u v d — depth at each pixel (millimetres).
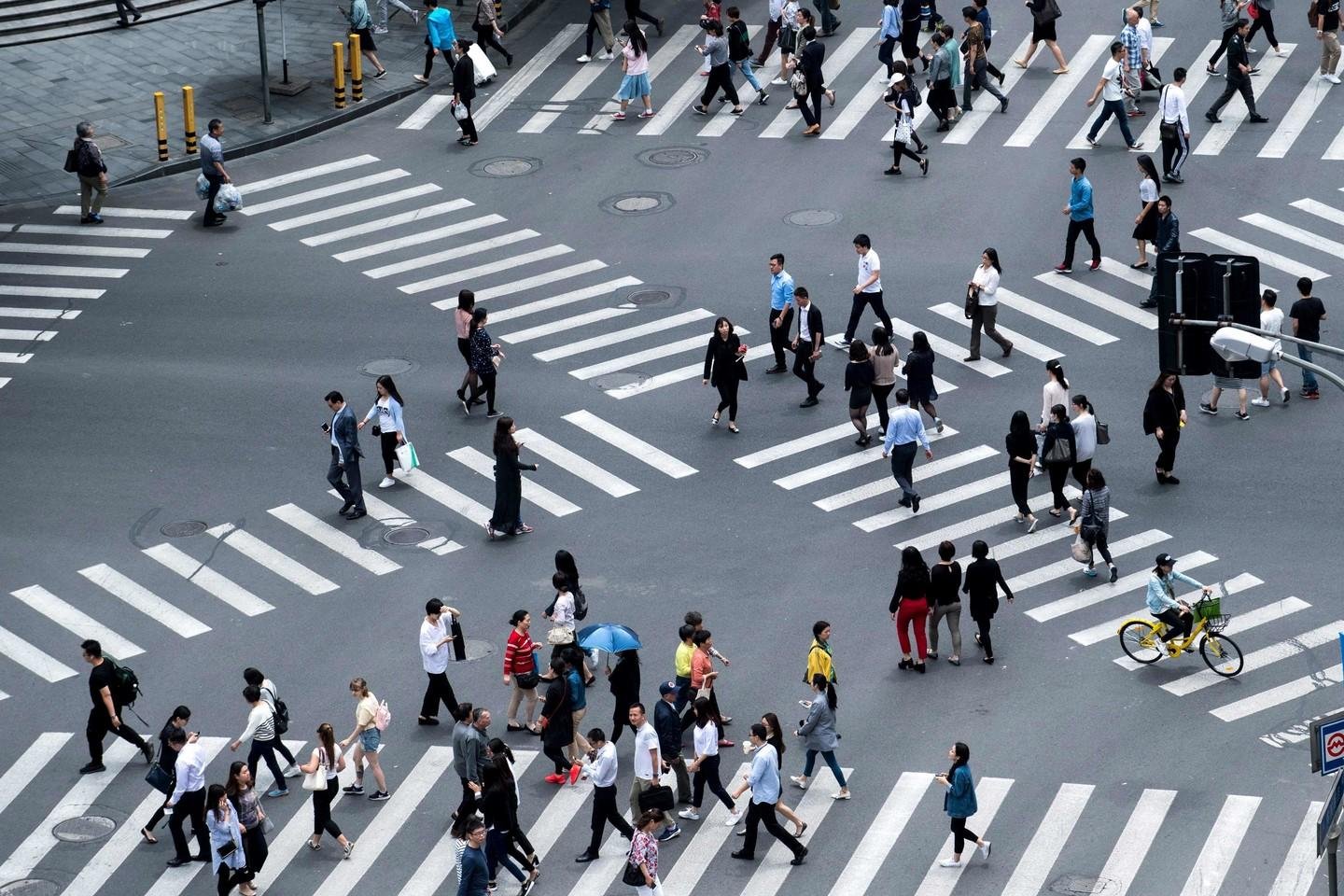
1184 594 41094
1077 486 45188
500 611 41656
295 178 60781
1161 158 58469
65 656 40750
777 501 45000
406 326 52812
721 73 62094
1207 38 64875
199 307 54000
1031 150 59469
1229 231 54875
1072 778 36000
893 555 42875
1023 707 38000
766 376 50031
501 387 49875
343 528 44750
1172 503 44344
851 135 61219
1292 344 48250
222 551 44031
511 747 38000
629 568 42812
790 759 37125
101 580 43094
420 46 68438
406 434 48062
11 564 43656
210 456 47469
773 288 49281
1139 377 48844
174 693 39531
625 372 50250
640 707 34812
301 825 36219
